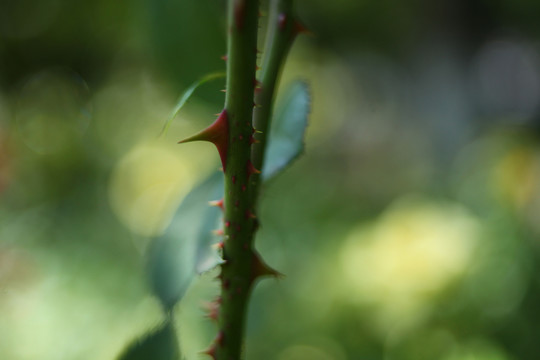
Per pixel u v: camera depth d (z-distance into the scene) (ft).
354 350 3.22
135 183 5.88
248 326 2.42
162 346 0.71
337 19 9.14
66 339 3.30
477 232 3.33
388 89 10.16
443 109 7.88
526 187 3.79
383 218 3.67
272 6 0.82
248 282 0.77
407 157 8.55
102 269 4.16
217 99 0.90
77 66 7.72
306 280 3.83
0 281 3.47
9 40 7.62
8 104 6.59
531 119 8.94
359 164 8.82
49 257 4.27
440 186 6.18
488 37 8.20
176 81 0.90
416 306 3.19
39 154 6.05
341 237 4.72
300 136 0.85
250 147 0.74
